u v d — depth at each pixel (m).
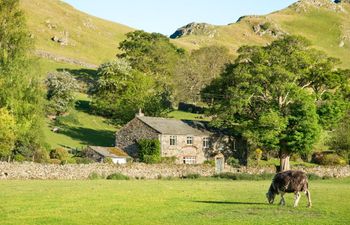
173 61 172.25
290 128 90.44
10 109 75.62
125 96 129.50
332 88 99.50
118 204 35.28
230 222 28.25
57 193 41.94
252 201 38.53
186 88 152.38
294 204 35.16
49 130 110.81
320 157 106.00
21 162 64.69
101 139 113.25
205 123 109.12
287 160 91.94
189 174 74.19
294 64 96.38
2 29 79.50
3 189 45.25
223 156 104.19
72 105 124.75
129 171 70.56
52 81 122.38
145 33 179.25
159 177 72.75
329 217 30.14
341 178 79.25
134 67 163.62
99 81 131.88
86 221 28.36
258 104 96.62
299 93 90.25
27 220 28.45
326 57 102.00
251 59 100.44
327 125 96.00
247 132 90.81
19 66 78.69
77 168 66.38
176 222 28.25
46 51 184.00
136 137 98.06
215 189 49.19
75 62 181.00
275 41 102.19
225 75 106.06
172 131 97.38
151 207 34.03
